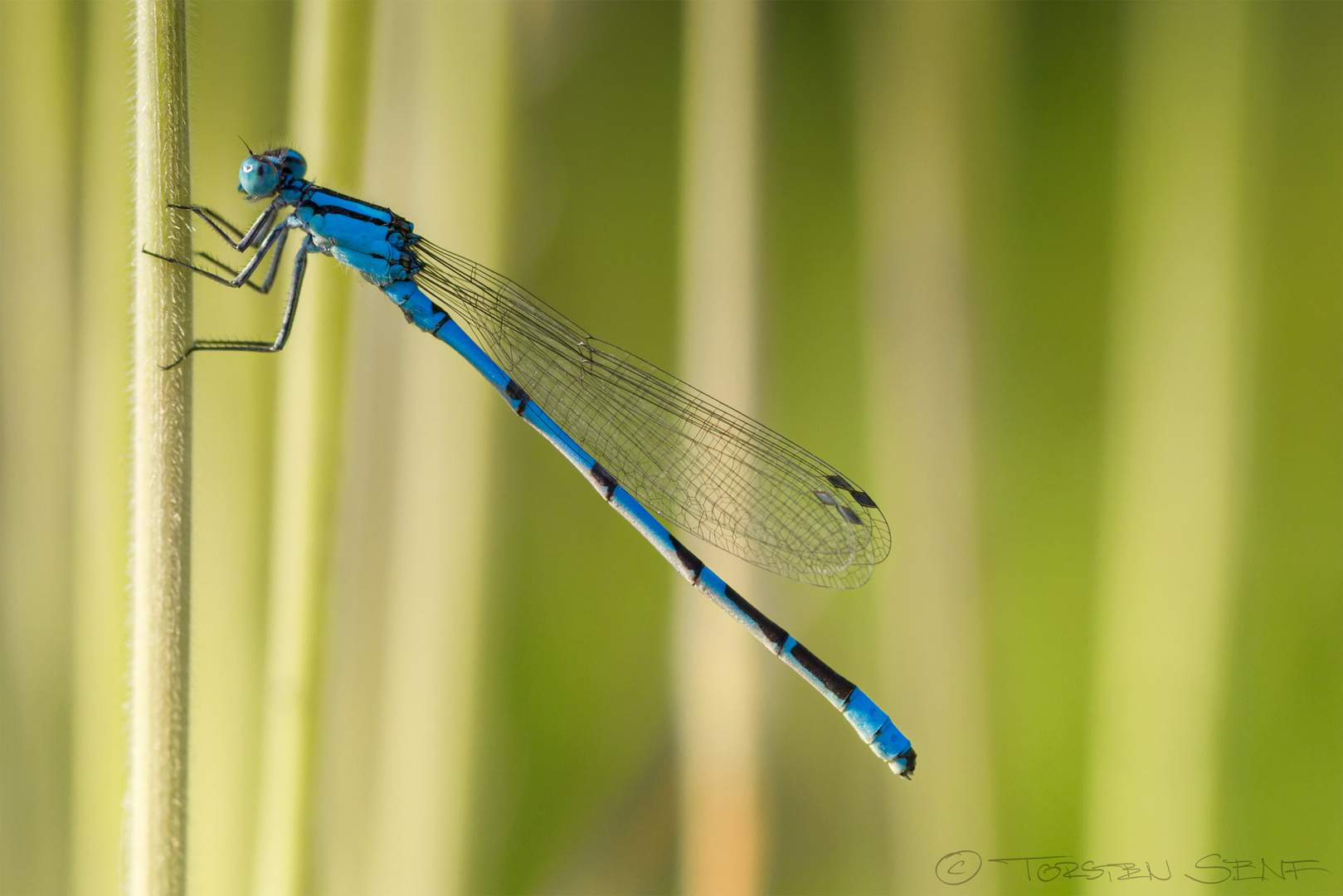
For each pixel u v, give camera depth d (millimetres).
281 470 400
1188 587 404
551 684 404
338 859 401
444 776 402
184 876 390
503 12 404
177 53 389
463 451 403
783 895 403
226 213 404
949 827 403
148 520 390
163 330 390
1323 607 404
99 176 401
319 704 400
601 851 402
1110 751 404
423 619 402
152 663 390
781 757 404
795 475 404
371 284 402
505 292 404
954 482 404
